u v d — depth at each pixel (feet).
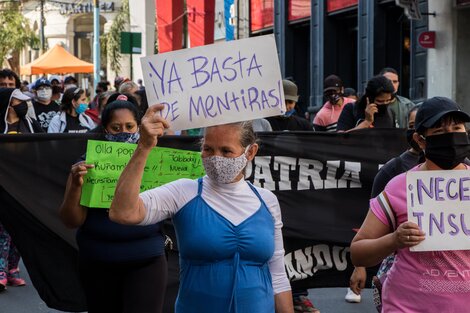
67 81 61.11
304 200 23.15
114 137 16.74
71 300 21.40
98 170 15.97
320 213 23.18
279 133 23.04
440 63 53.93
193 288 12.25
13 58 168.35
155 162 16.66
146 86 12.61
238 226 12.25
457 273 11.94
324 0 69.62
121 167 16.10
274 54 12.59
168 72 12.57
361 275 18.04
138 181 11.94
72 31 177.68
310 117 71.67
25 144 21.15
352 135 23.29
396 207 12.27
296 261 23.18
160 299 16.34
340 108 32.94
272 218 12.68
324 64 69.87
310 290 28.09
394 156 23.26
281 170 23.03
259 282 12.31
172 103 12.55
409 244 11.65
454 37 52.65
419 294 12.01
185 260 12.42
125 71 128.06
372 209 12.51
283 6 77.10
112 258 16.06
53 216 21.22
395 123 26.35
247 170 22.97
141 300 16.14
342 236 23.22
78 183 15.83
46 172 21.24
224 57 12.57
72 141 21.29
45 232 21.25
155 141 11.92
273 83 12.57
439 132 12.01
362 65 63.41
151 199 12.27
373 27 61.57
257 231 12.30
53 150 21.22
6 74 37.68
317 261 23.27
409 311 12.08
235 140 12.21
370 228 12.41
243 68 12.55
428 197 11.93
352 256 12.44
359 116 26.91
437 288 11.93
